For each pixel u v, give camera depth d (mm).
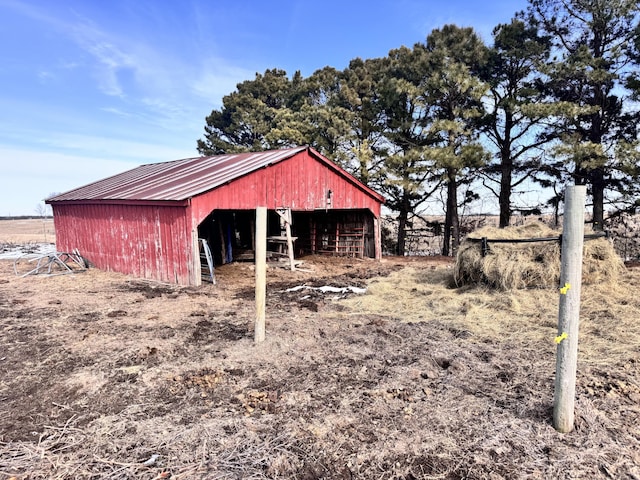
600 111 12984
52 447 2492
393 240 19844
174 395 3195
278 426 2705
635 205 13008
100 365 3844
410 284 7562
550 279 5762
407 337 4633
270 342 4402
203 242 8531
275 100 25797
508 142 15805
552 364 3707
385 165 16062
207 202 8367
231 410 2936
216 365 3795
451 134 14219
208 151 26281
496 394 3133
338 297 7039
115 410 2963
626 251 14875
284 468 2273
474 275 6570
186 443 2516
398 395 3139
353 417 2811
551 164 14969
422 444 2484
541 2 13531
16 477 2199
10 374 3680
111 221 10266
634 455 2316
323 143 17734
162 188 9562
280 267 10906
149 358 4016
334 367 3729
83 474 2227
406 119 15641
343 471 2252
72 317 5691
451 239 18656
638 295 5430
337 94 17938
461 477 2182
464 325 5020
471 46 14547
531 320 4953
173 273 8602
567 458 2307
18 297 7145
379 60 18859
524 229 7066
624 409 2826
